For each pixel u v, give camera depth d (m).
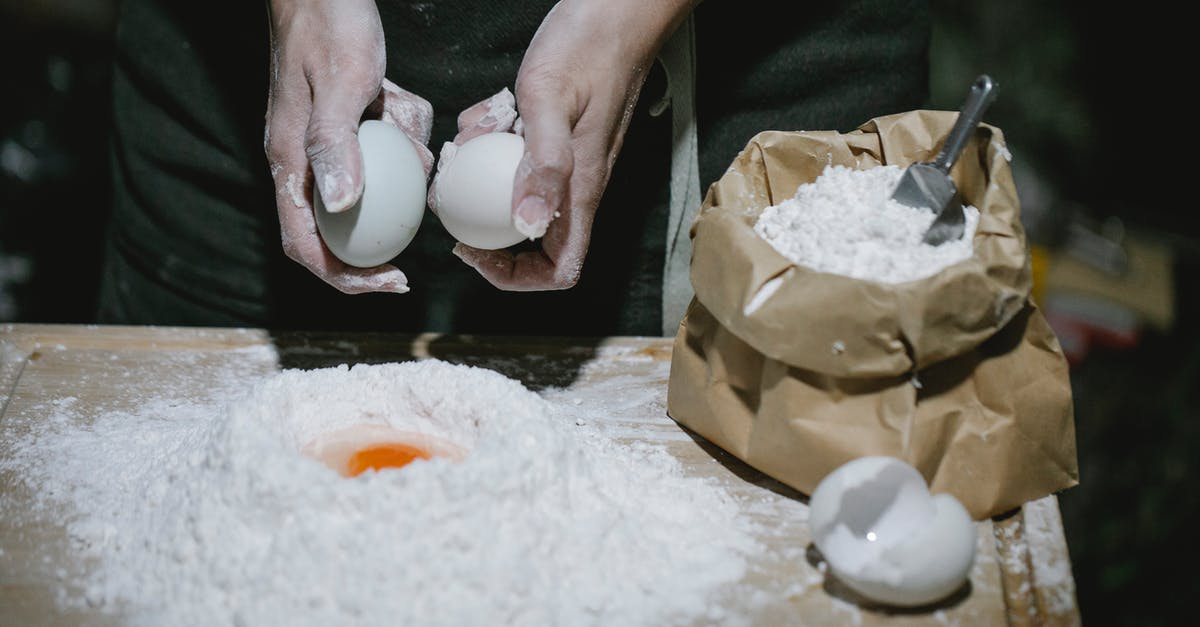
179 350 1.20
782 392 0.93
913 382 0.90
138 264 1.43
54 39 2.33
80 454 1.01
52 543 0.89
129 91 1.38
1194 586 1.67
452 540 0.82
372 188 0.92
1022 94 2.07
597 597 0.83
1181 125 2.06
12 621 0.81
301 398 0.95
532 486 0.86
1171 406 1.84
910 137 1.03
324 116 0.93
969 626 0.83
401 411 0.97
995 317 0.88
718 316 0.93
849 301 0.86
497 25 1.18
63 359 1.18
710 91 1.24
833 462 0.91
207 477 0.87
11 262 2.11
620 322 1.33
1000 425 0.92
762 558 0.89
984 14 2.07
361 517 0.83
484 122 1.04
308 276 1.36
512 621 0.81
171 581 0.84
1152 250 2.00
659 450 1.04
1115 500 1.79
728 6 1.20
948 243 0.93
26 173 2.15
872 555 0.83
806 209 0.98
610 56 0.99
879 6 1.26
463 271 1.32
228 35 1.27
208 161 1.33
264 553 0.82
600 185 1.03
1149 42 2.04
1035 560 0.90
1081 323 1.91
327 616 0.80
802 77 1.25
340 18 0.99
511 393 0.94
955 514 0.82
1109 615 1.68
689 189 1.23
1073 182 2.12
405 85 1.23
